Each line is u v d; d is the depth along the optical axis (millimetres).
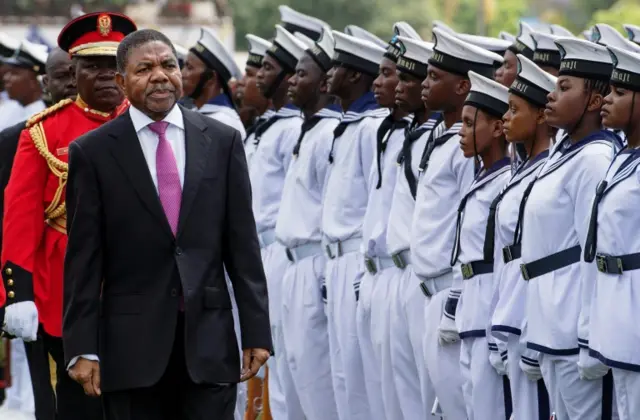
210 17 68625
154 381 13508
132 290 13781
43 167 16484
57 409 16344
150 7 70688
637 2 62438
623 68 13336
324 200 19797
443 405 16672
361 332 18578
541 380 14938
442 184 16578
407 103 17578
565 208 14203
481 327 15617
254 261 14125
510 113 15102
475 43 18484
